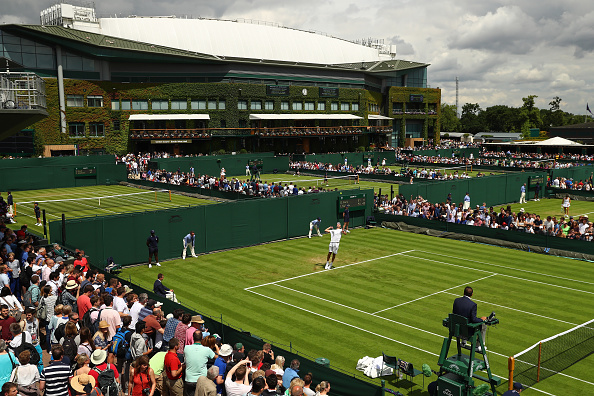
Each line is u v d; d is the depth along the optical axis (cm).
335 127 11331
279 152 11094
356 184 6975
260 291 2467
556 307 2214
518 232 3353
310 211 3825
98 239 2867
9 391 903
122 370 1270
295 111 11200
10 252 1917
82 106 9088
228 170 7862
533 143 10462
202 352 1125
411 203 4203
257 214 3522
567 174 6222
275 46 12012
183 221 3184
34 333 1389
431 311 2173
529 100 19562
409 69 13050
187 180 6206
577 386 1516
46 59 8800
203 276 2739
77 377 1006
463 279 2653
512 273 2769
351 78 12256
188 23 11150
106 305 1334
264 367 1209
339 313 2158
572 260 3067
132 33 10588
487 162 9288
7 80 2058
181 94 9856
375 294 2409
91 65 9319
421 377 1606
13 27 8281
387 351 1780
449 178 6712
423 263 2986
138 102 9581
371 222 4178
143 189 6288
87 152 9112
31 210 4647
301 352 1761
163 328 1385
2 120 2064
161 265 2986
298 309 2209
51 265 1808
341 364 1678
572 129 14325
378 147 12350
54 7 10350
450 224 3722
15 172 6050
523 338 1875
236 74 10512
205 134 9812
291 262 3031
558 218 4491
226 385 1052
